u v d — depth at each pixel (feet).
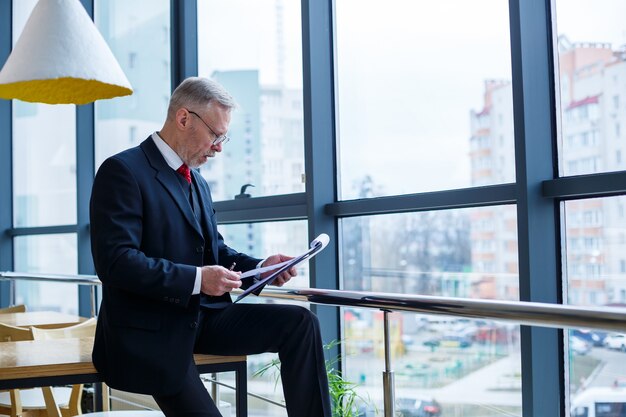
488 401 9.83
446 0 10.62
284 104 13.39
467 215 10.25
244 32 14.44
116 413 7.28
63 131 20.07
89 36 6.14
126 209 5.97
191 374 6.11
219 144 6.68
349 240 12.24
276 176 13.55
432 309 5.47
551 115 9.19
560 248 9.11
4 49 22.40
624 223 8.38
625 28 8.45
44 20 6.05
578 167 8.92
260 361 13.12
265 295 7.13
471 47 10.28
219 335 6.55
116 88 6.52
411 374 10.93
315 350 6.29
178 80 15.92
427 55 10.91
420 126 11.03
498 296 9.84
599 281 8.69
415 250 11.06
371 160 11.84
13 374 5.91
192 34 15.83
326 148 12.37
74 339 7.82
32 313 15.02
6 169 22.29
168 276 5.79
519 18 9.02
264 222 13.74
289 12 13.39
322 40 12.41
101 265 5.85
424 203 10.66
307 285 12.81
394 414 6.02
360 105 12.03
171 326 6.00
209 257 6.74
